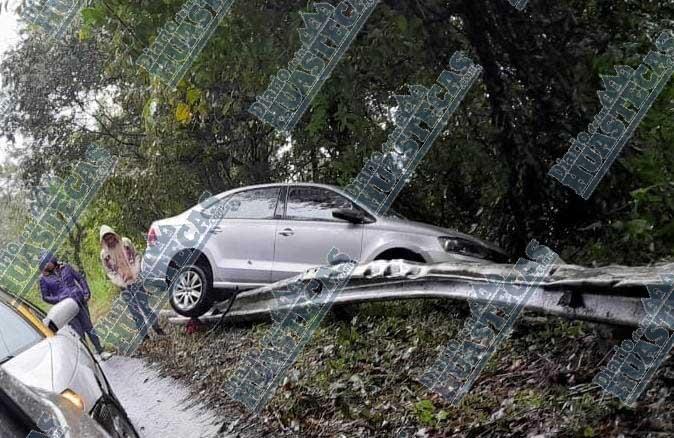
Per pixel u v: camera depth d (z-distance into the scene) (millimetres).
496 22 6598
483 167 8203
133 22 6320
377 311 7000
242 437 5367
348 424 5008
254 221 8133
